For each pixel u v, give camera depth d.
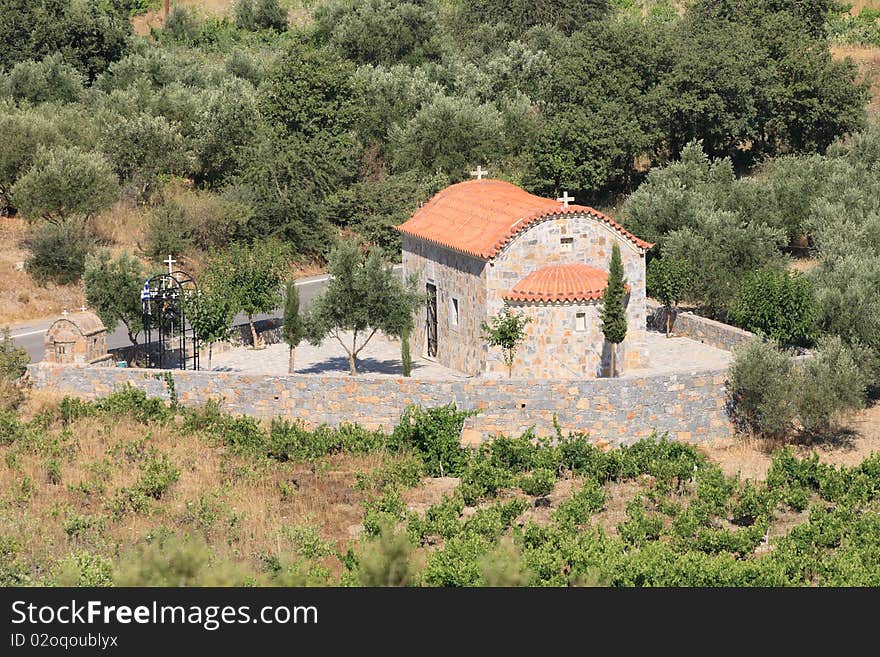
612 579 38.12
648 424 53.88
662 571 38.47
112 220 93.00
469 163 105.62
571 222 60.00
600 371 59.75
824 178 90.00
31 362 65.44
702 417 54.78
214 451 51.62
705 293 71.31
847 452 54.78
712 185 89.62
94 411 54.19
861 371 59.50
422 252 66.44
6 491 45.72
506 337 58.53
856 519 45.97
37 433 51.03
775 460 50.81
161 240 89.06
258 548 41.22
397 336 63.94
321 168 98.00
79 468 48.34
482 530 43.09
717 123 109.12
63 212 87.31
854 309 62.84
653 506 48.06
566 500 48.50
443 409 52.25
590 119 105.38
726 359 63.78
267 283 67.00
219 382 55.38
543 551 39.91
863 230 77.00
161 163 97.69
